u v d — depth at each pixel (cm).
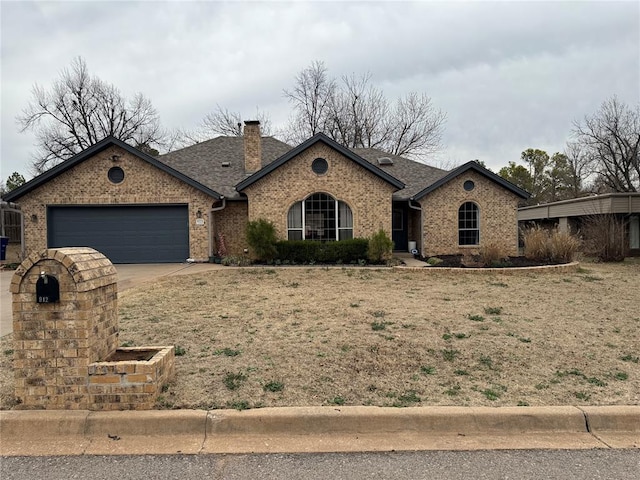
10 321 739
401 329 654
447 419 377
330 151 1653
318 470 316
